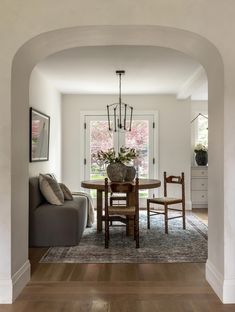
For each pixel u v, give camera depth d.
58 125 6.43
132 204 4.66
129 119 6.82
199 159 7.02
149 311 2.38
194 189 6.90
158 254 3.71
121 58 4.26
